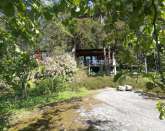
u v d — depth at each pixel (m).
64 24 2.52
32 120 10.48
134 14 1.32
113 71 27.64
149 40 2.12
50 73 17.75
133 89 16.34
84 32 26.27
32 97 14.75
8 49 3.63
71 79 19.28
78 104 12.25
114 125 9.37
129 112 10.77
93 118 10.06
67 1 2.29
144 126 9.23
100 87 19.08
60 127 9.58
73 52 30.03
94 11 2.22
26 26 2.81
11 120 10.51
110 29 2.10
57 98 15.00
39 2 2.19
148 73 1.84
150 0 1.31
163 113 2.80
